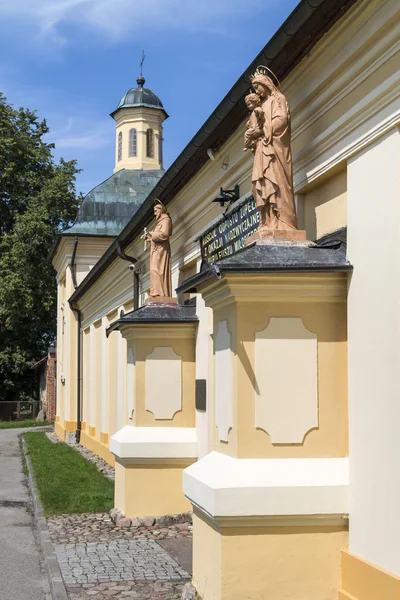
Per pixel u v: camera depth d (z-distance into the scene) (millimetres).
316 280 6203
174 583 7613
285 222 6656
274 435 6203
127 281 18219
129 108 30219
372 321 5797
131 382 11398
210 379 10195
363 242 5977
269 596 6039
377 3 5672
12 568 8906
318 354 6285
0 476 17594
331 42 6406
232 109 8180
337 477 6117
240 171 9289
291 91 7398
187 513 10703
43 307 38625
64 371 29453
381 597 5504
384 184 5711
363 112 6039
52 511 11852
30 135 43125
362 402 5922
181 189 11258
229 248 9469
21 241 38219
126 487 10703
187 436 10875
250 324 6254
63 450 23406
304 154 7223
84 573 8023
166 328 11055
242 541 6059
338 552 6117
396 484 5422
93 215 28672
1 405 41969
